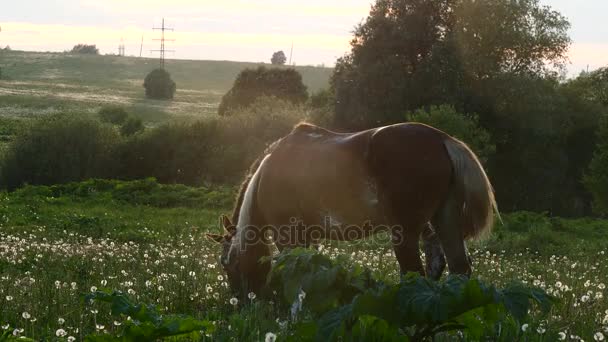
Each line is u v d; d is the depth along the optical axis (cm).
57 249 1239
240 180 3625
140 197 2336
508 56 3866
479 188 720
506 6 3728
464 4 3750
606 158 2852
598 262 1310
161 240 1517
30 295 792
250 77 7575
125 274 941
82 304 728
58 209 2033
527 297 450
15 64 18025
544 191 3834
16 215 1847
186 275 940
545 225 1980
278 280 556
